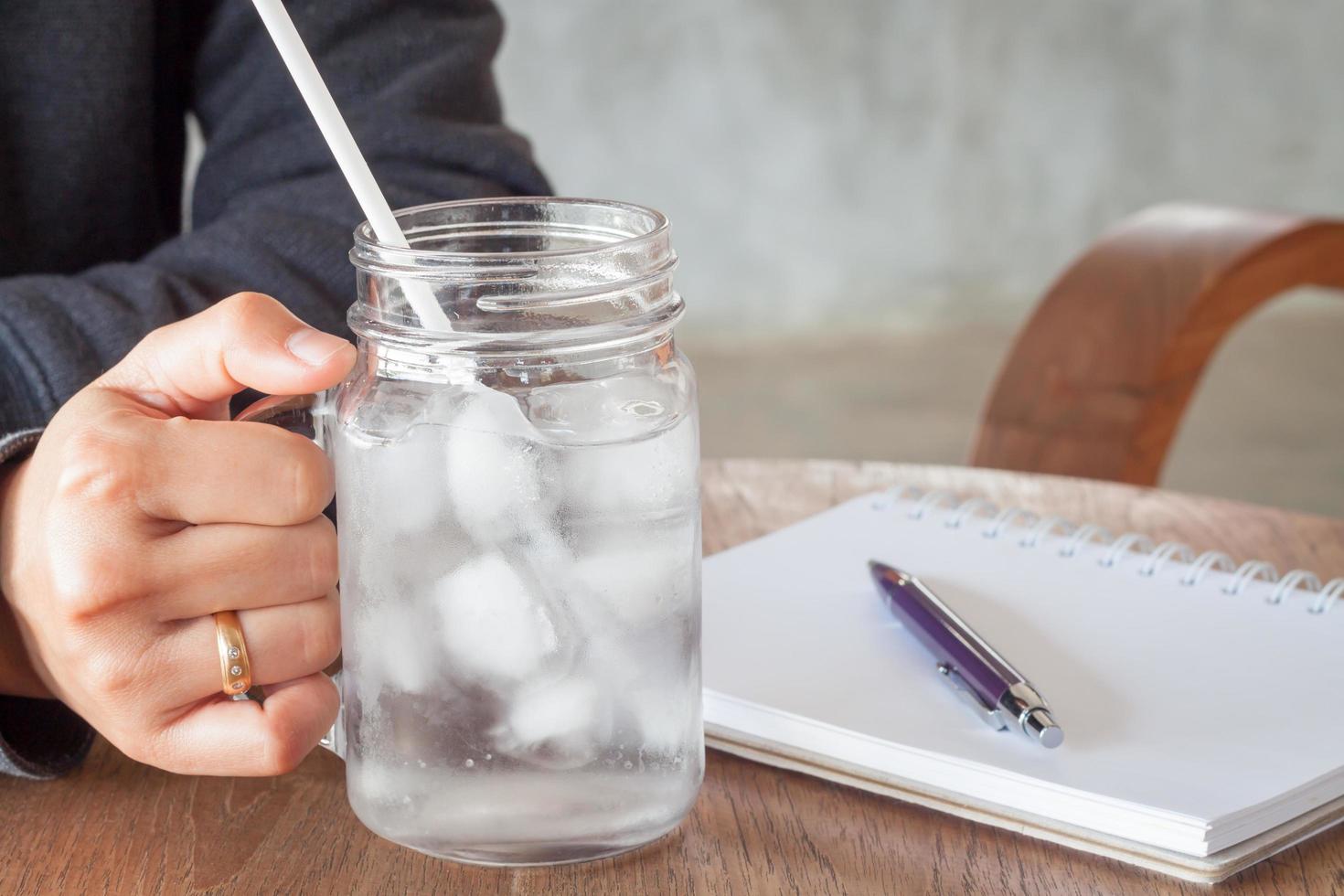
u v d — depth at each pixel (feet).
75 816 2.11
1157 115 12.51
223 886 2.01
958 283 12.74
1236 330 12.07
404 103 2.90
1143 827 2.00
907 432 10.29
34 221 3.12
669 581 1.97
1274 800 2.01
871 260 12.69
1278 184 12.64
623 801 1.98
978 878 2.00
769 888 1.99
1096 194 12.63
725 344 12.28
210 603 2.05
